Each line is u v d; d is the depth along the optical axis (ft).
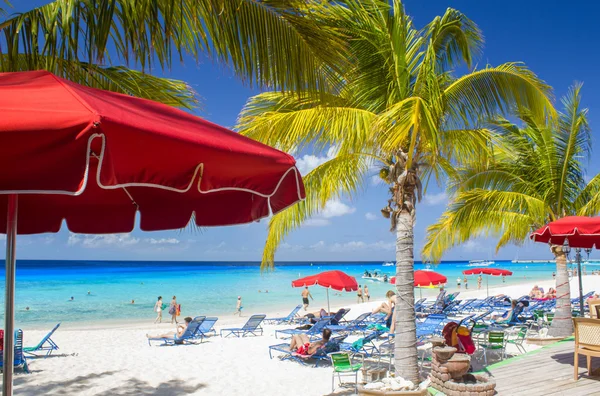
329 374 31.48
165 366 35.22
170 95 21.01
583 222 21.40
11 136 4.73
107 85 19.60
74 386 29.53
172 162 5.80
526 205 41.63
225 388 28.91
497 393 18.98
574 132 40.60
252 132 23.66
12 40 14.84
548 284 147.43
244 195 9.30
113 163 5.15
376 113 25.90
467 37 27.02
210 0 14.26
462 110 25.82
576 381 20.21
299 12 15.21
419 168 25.40
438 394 19.90
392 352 32.94
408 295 24.64
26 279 206.69
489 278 230.48
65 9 14.03
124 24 13.46
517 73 25.26
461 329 24.81
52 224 10.94
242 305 109.50
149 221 10.52
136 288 162.09
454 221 43.78
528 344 38.40
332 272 47.50
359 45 23.99
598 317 25.72
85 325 75.97
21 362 33.06
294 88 16.49
